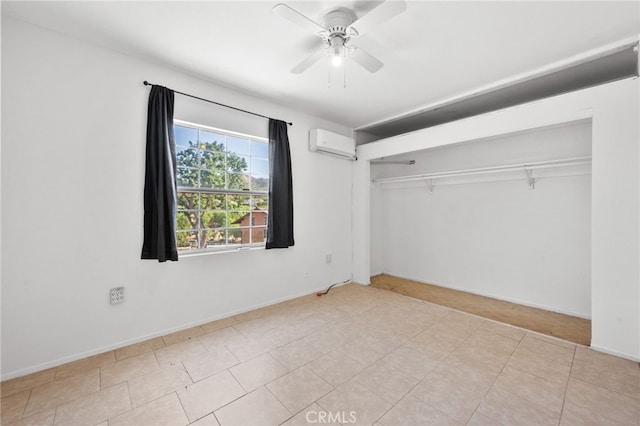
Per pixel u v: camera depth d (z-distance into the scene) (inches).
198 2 66.6
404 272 179.6
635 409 61.6
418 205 171.8
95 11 69.8
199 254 104.6
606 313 84.7
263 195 128.5
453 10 68.9
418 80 106.0
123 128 88.7
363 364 79.7
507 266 135.6
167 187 92.4
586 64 94.1
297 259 139.1
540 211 125.3
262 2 66.7
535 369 76.8
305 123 142.3
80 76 81.7
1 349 71.6
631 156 80.7
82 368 77.3
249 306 120.4
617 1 65.6
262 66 96.6
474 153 147.0
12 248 72.6
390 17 61.2
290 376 74.0
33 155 75.1
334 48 70.2
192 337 95.8
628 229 81.0
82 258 82.3
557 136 120.3
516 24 74.1
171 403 63.8
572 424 57.7
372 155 156.9
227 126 112.3
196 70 99.3
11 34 72.2
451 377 73.5
